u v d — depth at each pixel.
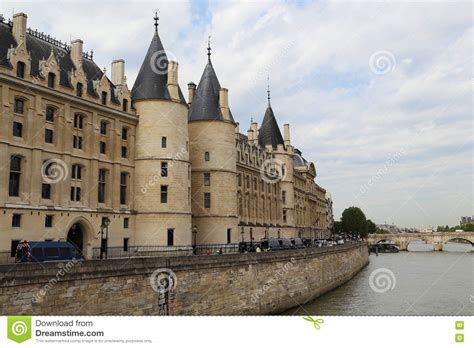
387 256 132.00
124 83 47.91
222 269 37.19
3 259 33.78
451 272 78.75
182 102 50.28
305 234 113.56
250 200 76.31
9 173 35.09
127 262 28.50
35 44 42.22
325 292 57.50
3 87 35.00
